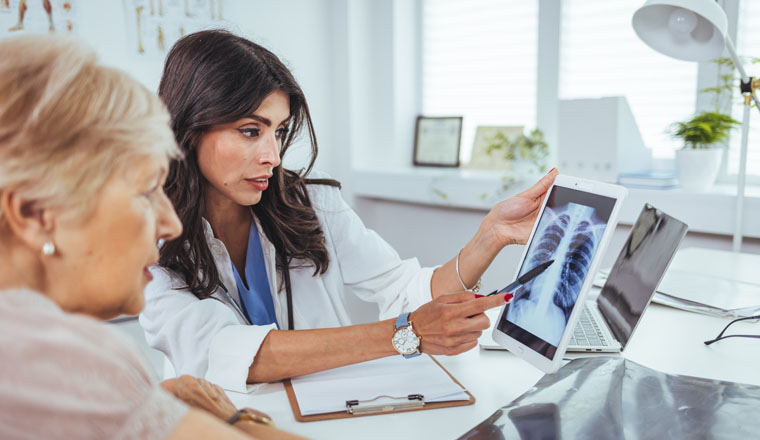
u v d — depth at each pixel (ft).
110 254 1.64
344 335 2.96
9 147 1.46
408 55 9.71
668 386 2.68
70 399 1.33
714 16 4.55
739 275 4.59
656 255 3.36
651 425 2.33
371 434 2.42
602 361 3.01
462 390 2.76
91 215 1.57
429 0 9.55
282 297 3.95
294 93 3.53
